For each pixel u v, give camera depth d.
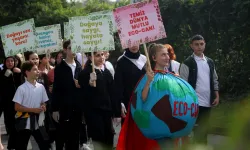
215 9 12.98
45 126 6.95
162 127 4.46
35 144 8.57
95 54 6.27
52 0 33.19
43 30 9.45
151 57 4.79
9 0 31.48
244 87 11.96
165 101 4.45
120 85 5.92
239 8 11.97
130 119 4.92
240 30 12.17
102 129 5.96
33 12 31.61
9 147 7.26
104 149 5.48
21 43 7.84
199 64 6.43
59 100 6.64
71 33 6.45
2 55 28.84
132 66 5.91
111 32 6.38
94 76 5.85
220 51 13.30
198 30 14.38
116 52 24.12
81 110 6.58
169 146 4.59
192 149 1.13
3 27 7.94
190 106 4.52
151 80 4.45
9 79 8.42
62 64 6.66
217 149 0.99
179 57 15.41
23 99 6.12
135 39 5.20
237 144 0.94
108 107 6.04
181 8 14.23
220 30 13.09
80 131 7.50
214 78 6.62
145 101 4.53
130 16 5.21
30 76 6.19
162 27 5.16
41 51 9.48
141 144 4.92
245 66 12.35
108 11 8.62
